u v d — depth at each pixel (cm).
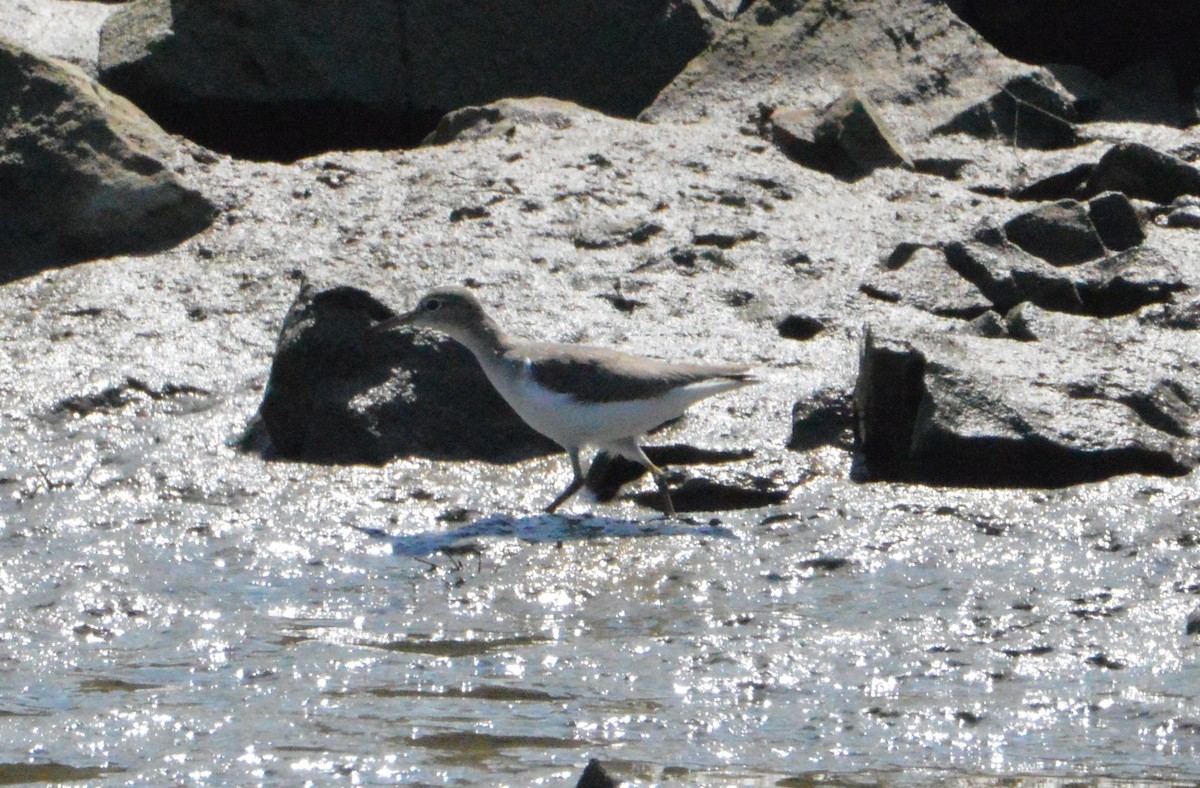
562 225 1855
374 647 1005
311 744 852
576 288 1709
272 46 2289
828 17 2364
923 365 1321
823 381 1490
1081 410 1297
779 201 1952
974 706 890
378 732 866
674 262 1766
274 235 1855
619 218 1870
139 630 1038
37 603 1079
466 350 1413
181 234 1877
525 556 1167
